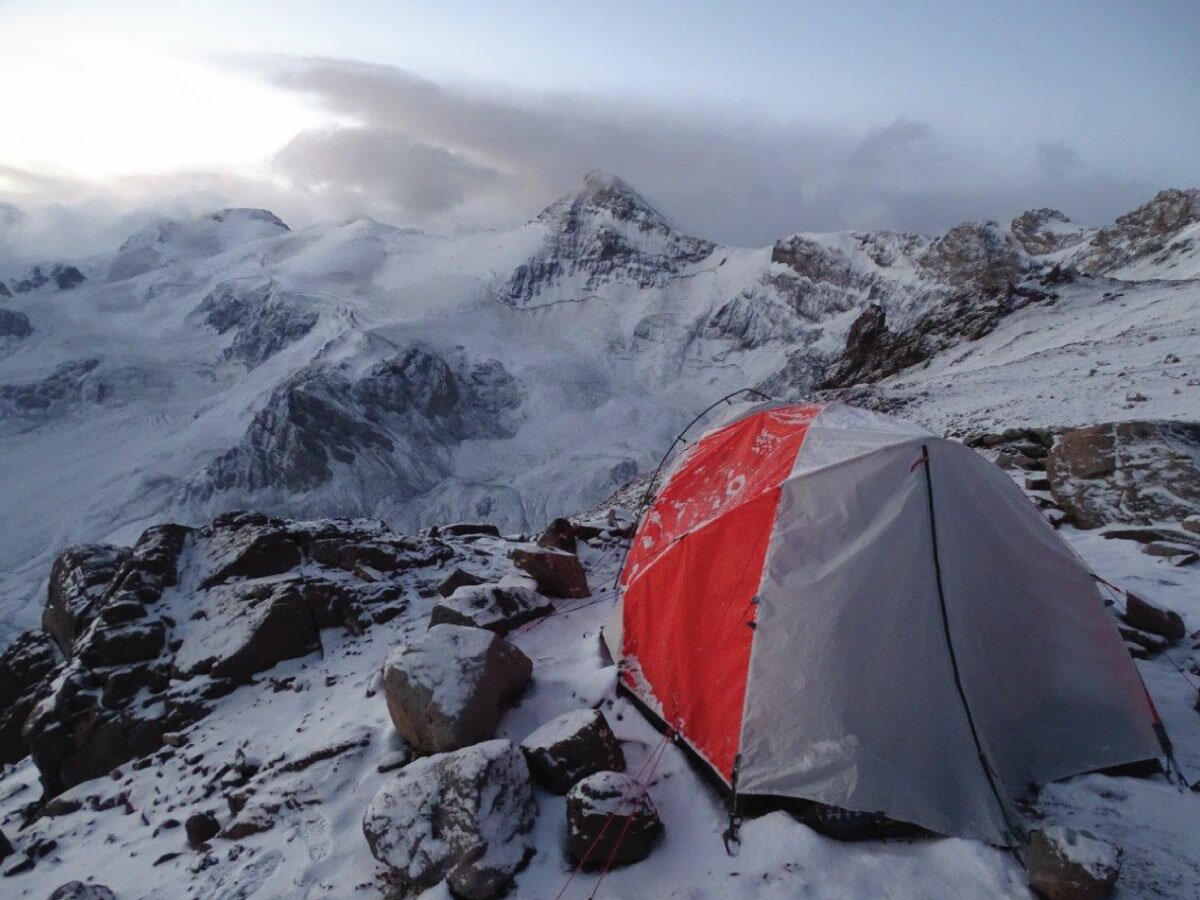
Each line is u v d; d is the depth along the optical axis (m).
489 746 2.50
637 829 2.31
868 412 3.15
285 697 3.96
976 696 2.42
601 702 3.05
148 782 3.65
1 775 4.71
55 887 3.07
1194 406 7.60
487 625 3.73
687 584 2.89
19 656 5.52
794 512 2.70
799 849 2.25
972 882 2.10
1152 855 2.12
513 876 2.27
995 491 2.66
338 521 5.82
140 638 4.47
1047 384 11.48
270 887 2.49
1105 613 2.62
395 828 2.39
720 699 2.61
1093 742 2.46
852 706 2.38
